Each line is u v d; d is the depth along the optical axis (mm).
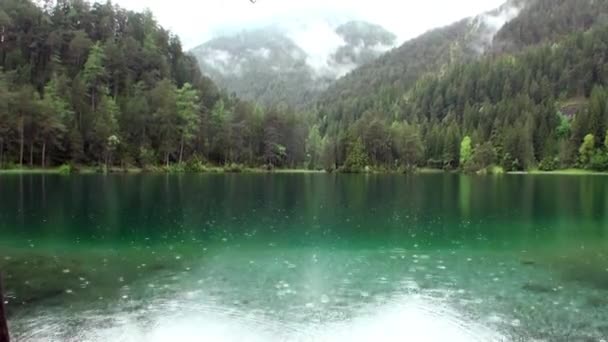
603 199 46656
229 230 26297
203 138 113750
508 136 140625
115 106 101875
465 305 13570
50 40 119250
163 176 82562
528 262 19016
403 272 17219
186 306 13164
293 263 18500
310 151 134875
